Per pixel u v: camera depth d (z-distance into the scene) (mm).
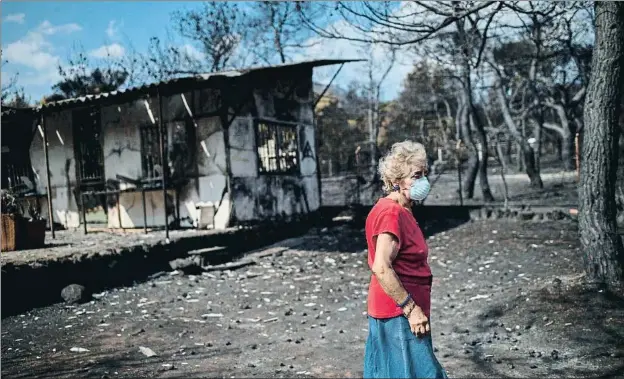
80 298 7664
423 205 15352
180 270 9672
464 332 5613
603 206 6172
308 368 4781
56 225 14883
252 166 13023
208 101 12359
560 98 26047
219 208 12320
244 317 6820
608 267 6086
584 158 6301
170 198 12906
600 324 5152
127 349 5496
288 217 14375
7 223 8906
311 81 16062
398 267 2805
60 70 21344
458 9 6809
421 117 40469
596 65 6215
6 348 5559
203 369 4820
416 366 2730
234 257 11133
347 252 11555
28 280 7492
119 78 22594
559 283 6344
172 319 6762
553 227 12023
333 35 7234
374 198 17812
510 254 9789
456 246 11305
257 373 4672
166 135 12938
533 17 9000
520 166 29984
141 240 10234
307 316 6793
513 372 4379
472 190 19391
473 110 18234
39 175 15180
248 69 12469
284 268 10133
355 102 40594
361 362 4891
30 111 12562
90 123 14250
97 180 14117
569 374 4227
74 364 5004
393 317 2785
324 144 37469
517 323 5602
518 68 21891
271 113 13961
